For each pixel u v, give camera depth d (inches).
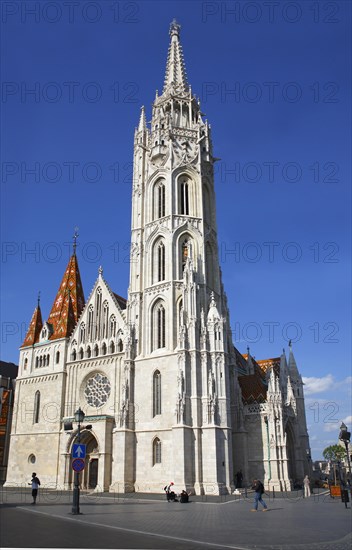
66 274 4047.7
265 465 3063.5
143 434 2918.3
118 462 2851.9
